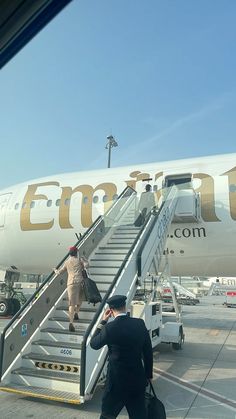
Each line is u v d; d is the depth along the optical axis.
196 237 12.88
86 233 10.79
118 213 12.48
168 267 12.27
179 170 13.71
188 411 6.05
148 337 4.47
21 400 6.60
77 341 7.75
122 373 4.20
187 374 8.40
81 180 15.45
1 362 6.92
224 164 13.20
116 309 4.57
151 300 11.05
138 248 9.45
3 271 18.92
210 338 13.44
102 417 4.27
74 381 6.44
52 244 15.37
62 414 5.93
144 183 13.92
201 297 45.47
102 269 10.23
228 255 12.70
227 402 6.49
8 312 18.97
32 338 7.89
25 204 16.02
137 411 4.17
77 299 8.17
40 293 8.51
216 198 12.59
